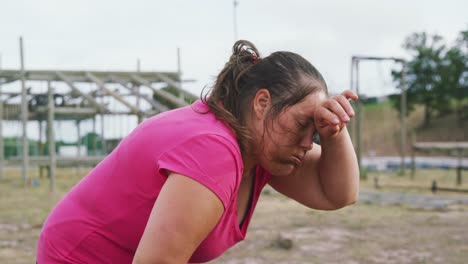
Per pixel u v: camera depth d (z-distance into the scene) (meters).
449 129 44.16
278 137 1.50
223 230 1.64
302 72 1.52
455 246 7.16
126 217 1.59
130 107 16.28
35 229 9.02
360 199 12.29
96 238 1.65
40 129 23.17
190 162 1.40
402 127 20.94
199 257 1.72
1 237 8.27
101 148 22.73
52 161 16.62
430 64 46.00
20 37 17.92
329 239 7.73
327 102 1.47
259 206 11.78
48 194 15.23
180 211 1.38
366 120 48.28
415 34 46.25
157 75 18.91
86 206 1.66
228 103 1.58
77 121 22.66
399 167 26.94
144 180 1.52
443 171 22.22
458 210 10.73
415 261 6.37
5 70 18.53
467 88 45.66
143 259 1.39
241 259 6.53
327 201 1.88
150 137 1.51
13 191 16.23
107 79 18.75
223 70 1.61
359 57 18.86
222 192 1.42
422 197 12.64
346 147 1.78
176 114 1.56
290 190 1.94
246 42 1.61
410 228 8.59
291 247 7.12
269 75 1.51
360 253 6.80
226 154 1.42
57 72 18.17
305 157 1.89
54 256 1.71
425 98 46.19
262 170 1.80
